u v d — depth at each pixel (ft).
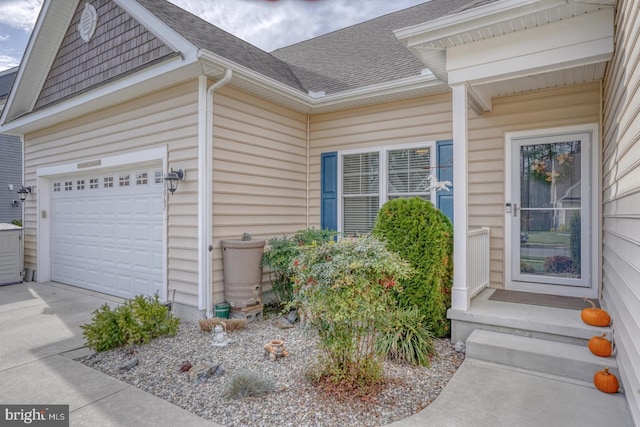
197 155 16.05
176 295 16.98
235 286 16.17
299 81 23.41
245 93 18.03
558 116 15.49
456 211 13.09
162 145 17.47
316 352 12.42
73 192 24.08
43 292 22.18
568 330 11.18
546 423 8.19
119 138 19.57
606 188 13.08
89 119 21.36
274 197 19.83
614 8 10.45
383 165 19.86
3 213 45.01
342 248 9.72
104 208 21.72
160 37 16.24
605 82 13.58
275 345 12.05
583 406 8.86
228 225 17.08
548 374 10.45
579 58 10.96
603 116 14.24
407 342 11.51
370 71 22.02
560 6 10.41
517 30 11.74
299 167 21.68
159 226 18.57
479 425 8.15
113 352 12.69
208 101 16.02
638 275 7.27
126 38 18.49
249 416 8.59
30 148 26.13
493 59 12.17
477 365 11.15
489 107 16.42
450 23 11.69
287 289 17.76
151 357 12.26
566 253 15.34
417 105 18.98
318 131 22.00
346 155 21.15
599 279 14.43
